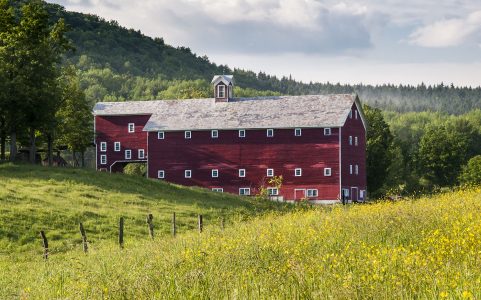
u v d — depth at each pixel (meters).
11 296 17.69
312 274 12.66
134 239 36.22
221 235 24.80
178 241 24.94
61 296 14.49
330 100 78.88
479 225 15.96
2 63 66.44
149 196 53.66
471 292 9.89
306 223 24.36
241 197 61.66
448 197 28.88
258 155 77.94
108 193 52.19
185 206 50.53
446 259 13.25
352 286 11.06
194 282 13.00
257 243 18.03
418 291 10.94
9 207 41.50
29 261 30.36
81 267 20.55
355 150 78.94
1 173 56.50
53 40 75.00
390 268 12.40
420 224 19.00
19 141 78.31
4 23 72.31
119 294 13.09
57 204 44.75
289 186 76.38
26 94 65.31
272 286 11.94
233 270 14.14
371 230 18.98
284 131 77.06
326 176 75.06
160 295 12.53
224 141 79.44
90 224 39.91
